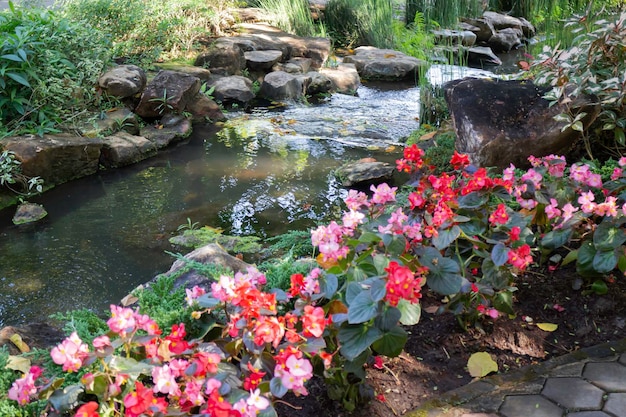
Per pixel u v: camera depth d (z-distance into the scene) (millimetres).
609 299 2715
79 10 7086
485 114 4234
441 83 6469
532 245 3016
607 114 3982
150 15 7688
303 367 1739
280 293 2146
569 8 7707
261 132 6227
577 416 2086
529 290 2801
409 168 2885
